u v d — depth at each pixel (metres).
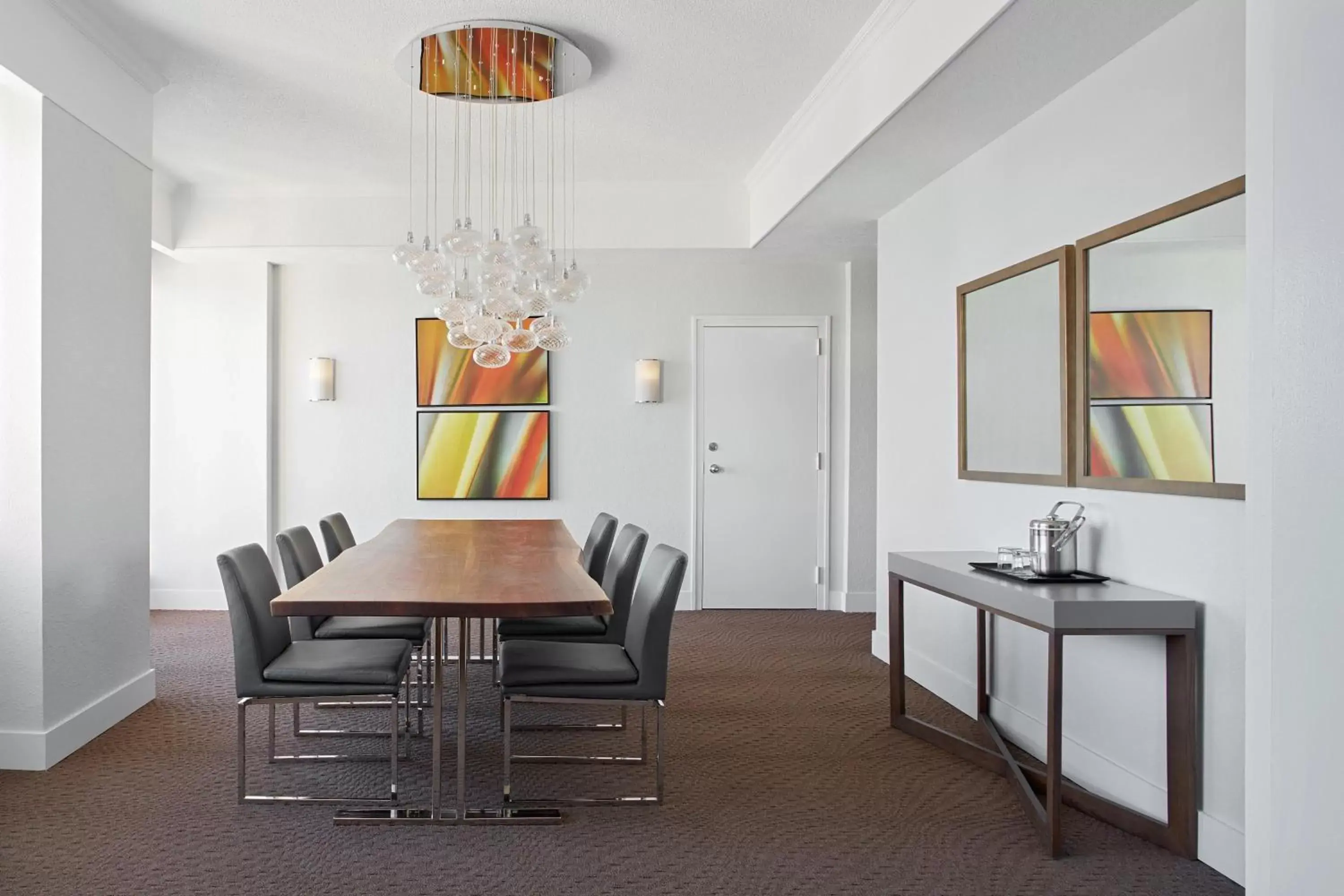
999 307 4.11
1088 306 3.44
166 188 6.26
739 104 4.83
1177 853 2.92
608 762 3.71
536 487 7.16
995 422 4.17
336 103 4.81
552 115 4.98
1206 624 2.87
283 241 6.39
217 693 4.64
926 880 2.73
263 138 5.35
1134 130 3.19
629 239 6.39
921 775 3.62
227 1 3.71
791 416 7.26
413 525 5.42
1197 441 2.88
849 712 4.50
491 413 7.16
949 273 4.66
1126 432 3.23
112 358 4.09
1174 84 2.99
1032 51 3.23
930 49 3.44
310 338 7.11
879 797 3.38
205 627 6.30
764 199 5.99
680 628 6.53
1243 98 2.70
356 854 2.85
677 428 7.23
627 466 7.21
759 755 3.84
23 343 3.57
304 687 3.16
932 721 4.35
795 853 2.90
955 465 4.62
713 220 6.43
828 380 7.24
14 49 3.37
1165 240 3.02
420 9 3.78
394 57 4.24
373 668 3.18
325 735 3.98
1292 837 1.59
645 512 7.22
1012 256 4.02
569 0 3.71
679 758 3.80
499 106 4.83
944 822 3.16
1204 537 2.88
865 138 4.14
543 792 3.39
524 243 4.12
